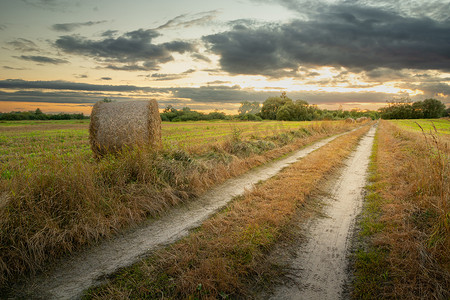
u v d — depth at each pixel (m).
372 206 5.29
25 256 3.18
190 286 2.82
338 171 8.55
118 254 3.58
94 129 8.27
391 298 2.71
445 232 3.45
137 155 5.91
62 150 11.73
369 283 2.95
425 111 86.38
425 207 4.49
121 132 8.12
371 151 12.96
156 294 2.78
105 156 7.05
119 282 2.98
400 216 4.38
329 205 5.53
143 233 4.19
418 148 9.82
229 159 8.60
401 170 7.21
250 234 3.93
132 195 5.01
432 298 2.65
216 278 2.93
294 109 71.25
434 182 4.79
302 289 2.91
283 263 3.39
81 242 3.70
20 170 4.46
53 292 2.83
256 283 2.99
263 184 6.66
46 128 30.31
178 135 19.25
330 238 4.08
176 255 3.44
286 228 4.30
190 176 6.27
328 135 19.78
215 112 71.69
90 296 2.76
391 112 91.06
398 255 3.38
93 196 4.40
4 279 2.95
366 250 3.69
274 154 10.74
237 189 6.46
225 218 4.55
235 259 3.32
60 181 4.21
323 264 3.38
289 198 5.46
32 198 3.80
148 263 3.34
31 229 3.45
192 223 4.56
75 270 3.22
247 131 19.91
